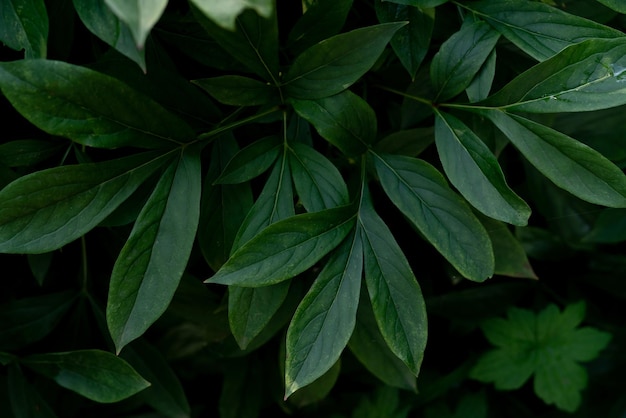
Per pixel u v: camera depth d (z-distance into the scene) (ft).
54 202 2.68
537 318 3.73
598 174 2.70
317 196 2.78
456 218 2.77
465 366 3.77
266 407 3.72
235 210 2.87
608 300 3.88
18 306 3.12
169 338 3.45
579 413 3.98
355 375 3.69
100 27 2.56
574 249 3.66
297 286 3.11
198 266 3.16
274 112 2.87
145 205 2.72
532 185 3.46
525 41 2.78
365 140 2.82
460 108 2.83
